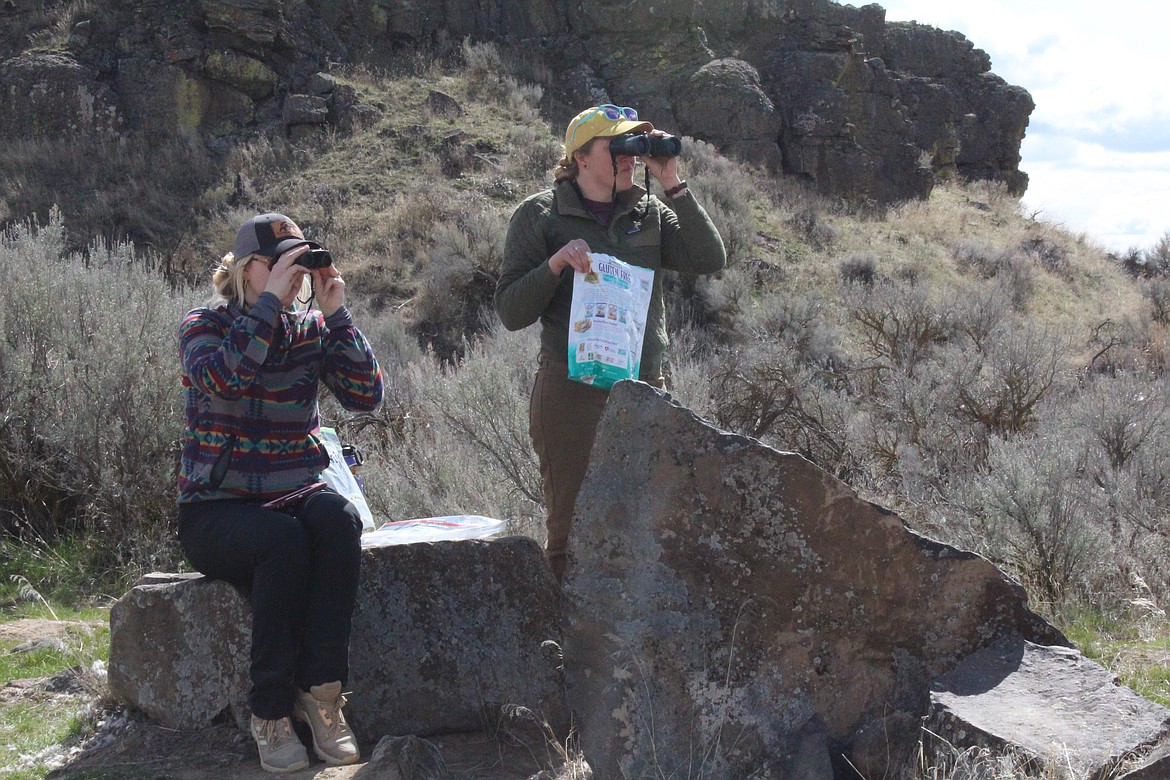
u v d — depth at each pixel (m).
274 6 25.70
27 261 8.48
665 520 3.45
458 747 3.73
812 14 31.28
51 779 3.44
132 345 7.43
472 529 4.17
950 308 17.48
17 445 7.47
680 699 3.38
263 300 3.41
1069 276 27.91
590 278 3.77
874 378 14.38
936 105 34.78
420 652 3.82
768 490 3.48
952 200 32.56
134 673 3.80
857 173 29.56
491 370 8.34
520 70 29.33
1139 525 7.55
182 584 3.77
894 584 3.57
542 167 24.64
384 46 28.61
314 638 3.45
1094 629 5.73
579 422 3.99
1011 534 6.84
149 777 3.39
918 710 3.52
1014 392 11.52
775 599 3.48
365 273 20.81
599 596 3.48
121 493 7.10
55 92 24.31
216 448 3.52
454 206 22.56
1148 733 3.08
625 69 29.69
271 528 3.41
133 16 25.70
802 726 3.43
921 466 9.47
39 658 4.82
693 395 10.89
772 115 28.86
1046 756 2.94
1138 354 19.36
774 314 18.67
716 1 30.42
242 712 3.68
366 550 3.86
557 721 3.88
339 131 25.30
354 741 3.50
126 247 9.39
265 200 22.92
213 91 25.19
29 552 7.09
